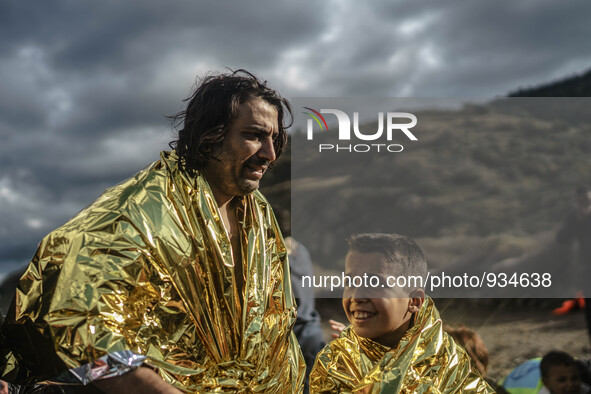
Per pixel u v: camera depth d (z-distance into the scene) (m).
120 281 1.47
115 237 1.50
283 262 1.91
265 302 1.75
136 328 1.49
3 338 1.52
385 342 1.83
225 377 1.61
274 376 1.75
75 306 1.42
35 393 1.77
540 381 2.88
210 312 1.62
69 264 1.46
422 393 1.70
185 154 1.67
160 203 1.58
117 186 1.63
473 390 1.79
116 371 1.41
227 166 1.65
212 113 1.63
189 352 1.58
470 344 2.64
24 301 1.47
